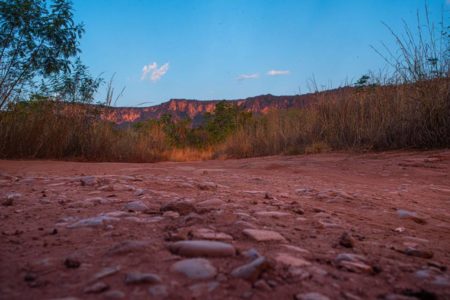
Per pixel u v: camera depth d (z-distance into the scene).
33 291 1.20
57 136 9.93
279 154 11.41
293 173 6.11
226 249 1.56
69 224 2.07
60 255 1.55
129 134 12.14
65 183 3.79
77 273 1.35
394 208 3.32
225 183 4.37
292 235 2.02
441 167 6.25
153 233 1.90
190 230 1.90
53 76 10.05
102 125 10.93
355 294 1.30
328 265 1.58
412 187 4.80
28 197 2.97
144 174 5.38
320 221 2.46
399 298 1.28
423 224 2.84
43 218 2.25
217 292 1.22
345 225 2.46
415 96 8.70
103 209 2.50
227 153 14.09
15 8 8.91
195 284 1.27
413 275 1.54
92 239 1.79
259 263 1.37
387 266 1.63
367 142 9.28
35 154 9.36
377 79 10.45
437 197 4.15
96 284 1.24
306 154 10.00
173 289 1.23
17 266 1.42
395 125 8.77
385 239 2.21
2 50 9.12
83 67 10.54
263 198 3.23
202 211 2.38
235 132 15.22
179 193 3.30
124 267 1.41
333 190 4.09
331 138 10.25
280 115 13.60
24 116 9.62
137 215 2.29
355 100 10.59
